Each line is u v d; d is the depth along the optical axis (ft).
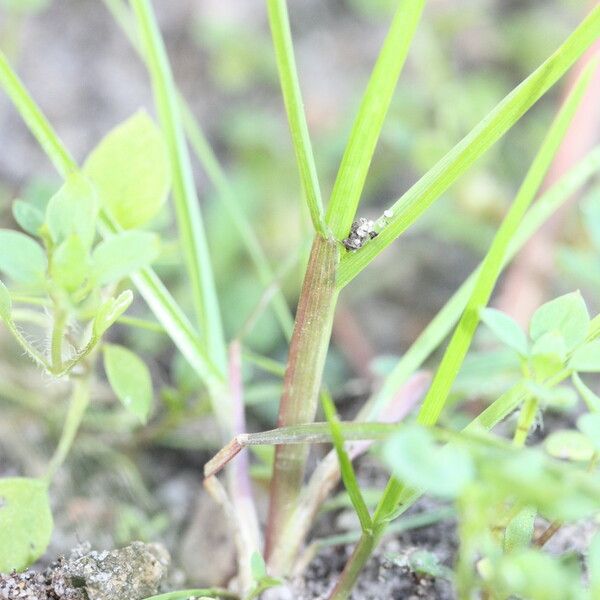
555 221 0.84
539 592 0.55
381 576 0.66
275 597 0.65
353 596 0.66
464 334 0.61
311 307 0.62
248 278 0.87
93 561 0.64
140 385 0.66
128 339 0.81
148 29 0.68
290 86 0.60
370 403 0.69
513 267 0.84
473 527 0.55
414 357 0.68
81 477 0.72
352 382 0.81
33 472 0.72
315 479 0.66
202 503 0.71
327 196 0.93
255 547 0.66
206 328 0.69
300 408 0.64
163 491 0.74
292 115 0.60
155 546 0.67
